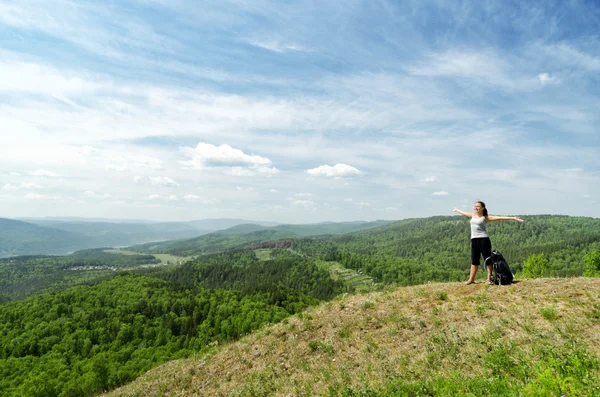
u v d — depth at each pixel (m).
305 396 8.95
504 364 7.04
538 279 11.63
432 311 10.93
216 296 128.50
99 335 97.25
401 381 7.75
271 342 13.34
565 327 7.90
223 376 12.50
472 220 12.25
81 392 57.69
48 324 99.06
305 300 125.25
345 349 10.73
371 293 15.07
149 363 77.00
